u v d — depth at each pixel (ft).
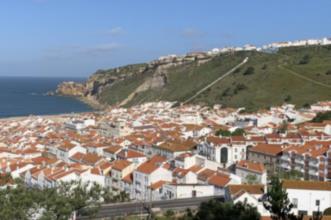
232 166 624.18
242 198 386.93
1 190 245.86
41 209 248.52
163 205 429.79
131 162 606.96
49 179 535.19
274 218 220.84
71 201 271.69
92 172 567.59
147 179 545.03
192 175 541.34
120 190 578.66
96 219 374.22
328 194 409.90
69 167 589.32
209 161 610.24
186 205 428.15
